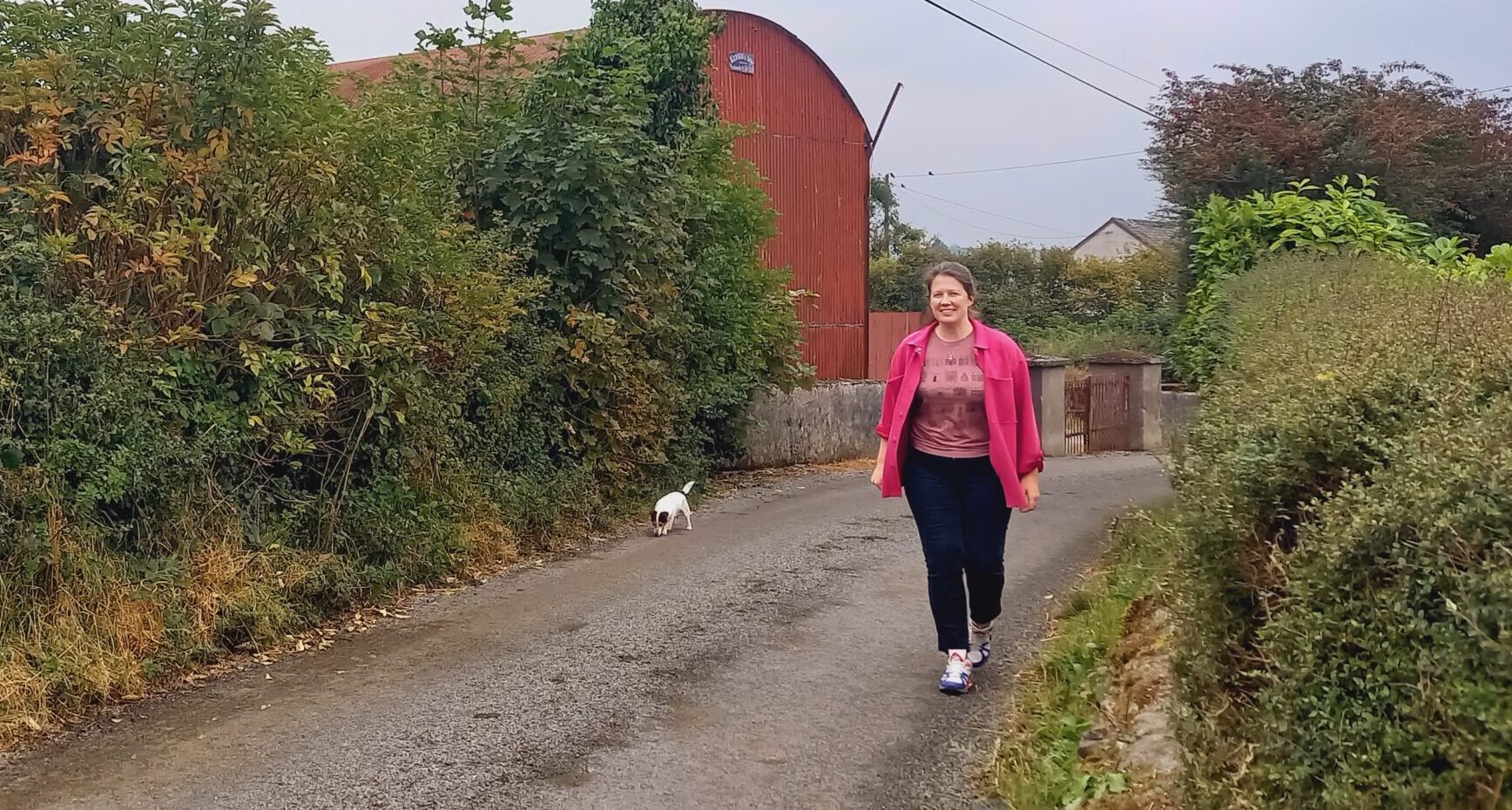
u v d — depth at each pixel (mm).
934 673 5820
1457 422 3027
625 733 5008
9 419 5457
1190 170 19609
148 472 5906
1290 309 6844
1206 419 4625
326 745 4863
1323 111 19531
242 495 6715
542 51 15781
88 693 5273
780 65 20078
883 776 4566
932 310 5480
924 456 5488
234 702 5406
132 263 6211
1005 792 4328
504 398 9055
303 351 7027
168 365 6254
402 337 7371
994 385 5367
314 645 6355
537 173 10352
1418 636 2576
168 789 4406
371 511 7375
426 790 4414
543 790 4422
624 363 10453
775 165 20062
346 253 7320
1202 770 3332
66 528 5543
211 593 6070
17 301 5598
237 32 6758
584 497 9914
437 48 10930
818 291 20844
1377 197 18391
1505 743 2348
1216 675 3455
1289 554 3074
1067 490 12727
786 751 4820
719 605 7195
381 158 7641
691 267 12188
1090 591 6855
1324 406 3400
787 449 16109
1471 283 6137
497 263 9211
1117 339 28453
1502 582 2342
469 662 6031
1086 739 4699
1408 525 2643
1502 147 19266
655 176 11273
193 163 6383
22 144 6359
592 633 6566
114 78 6473
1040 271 42812
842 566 8352
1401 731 2611
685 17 14906
